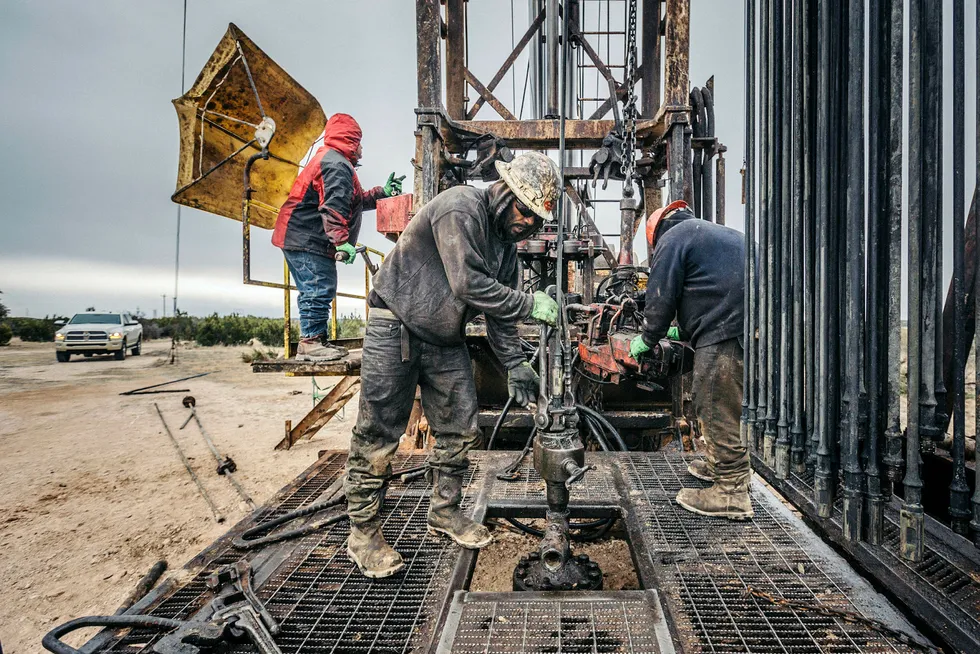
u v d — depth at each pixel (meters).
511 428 4.18
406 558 2.15
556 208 2.07
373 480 2.10
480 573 2.76
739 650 1.56
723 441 2.43
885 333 1.51
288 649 1.61
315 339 3.84
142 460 5.80
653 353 2.57
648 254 5.38
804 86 1.70
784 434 1.80
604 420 3.52
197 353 21.08
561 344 2.00
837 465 1.65
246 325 27.05
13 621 2.80
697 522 2.40
